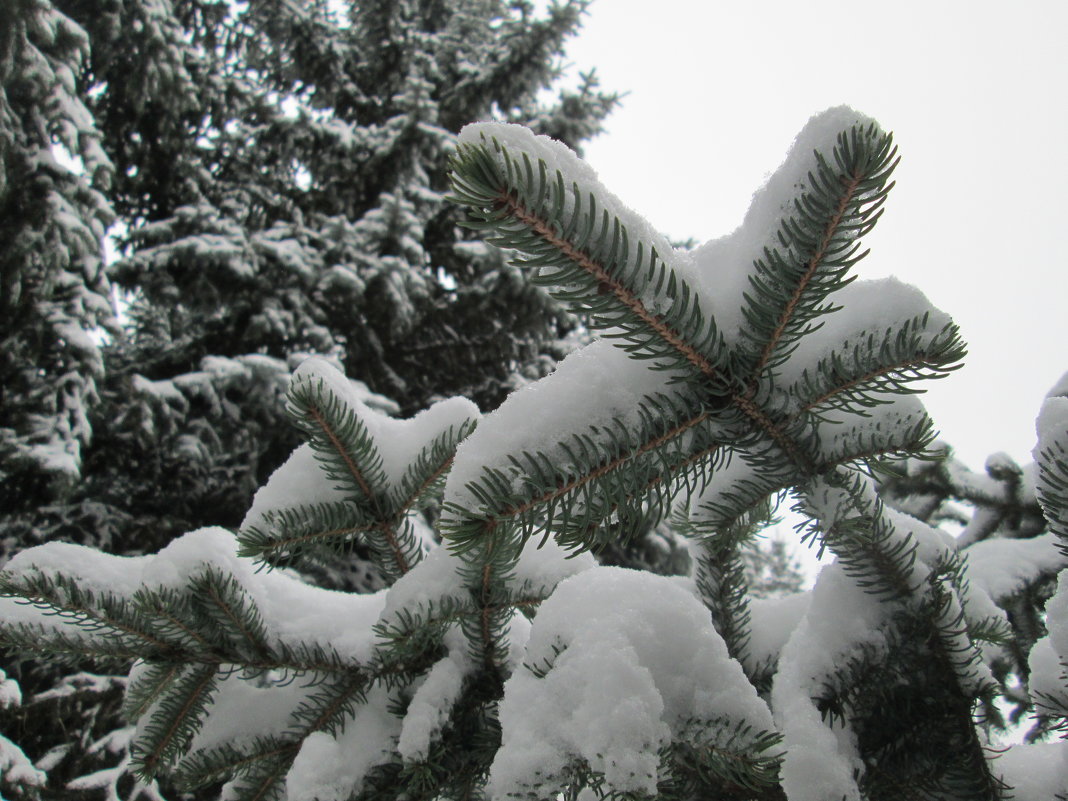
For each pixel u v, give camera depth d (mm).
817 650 441
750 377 380
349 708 537
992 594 839
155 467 2439
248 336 2676
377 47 3973
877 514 429
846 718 437
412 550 589
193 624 536
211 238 2729
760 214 382
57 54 2225
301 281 2832
